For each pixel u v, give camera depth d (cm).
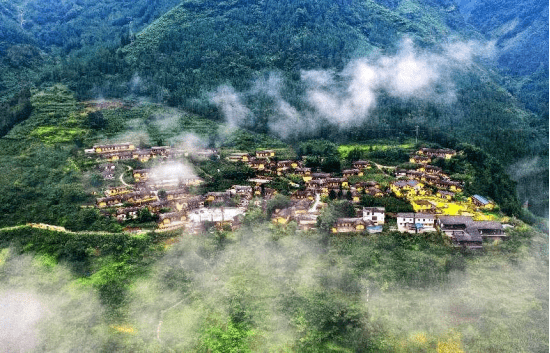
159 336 10850
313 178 19438
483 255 12962
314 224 14638
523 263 12462
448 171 19812
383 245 13400
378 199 16550
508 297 11119
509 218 15338
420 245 13450
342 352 10225
